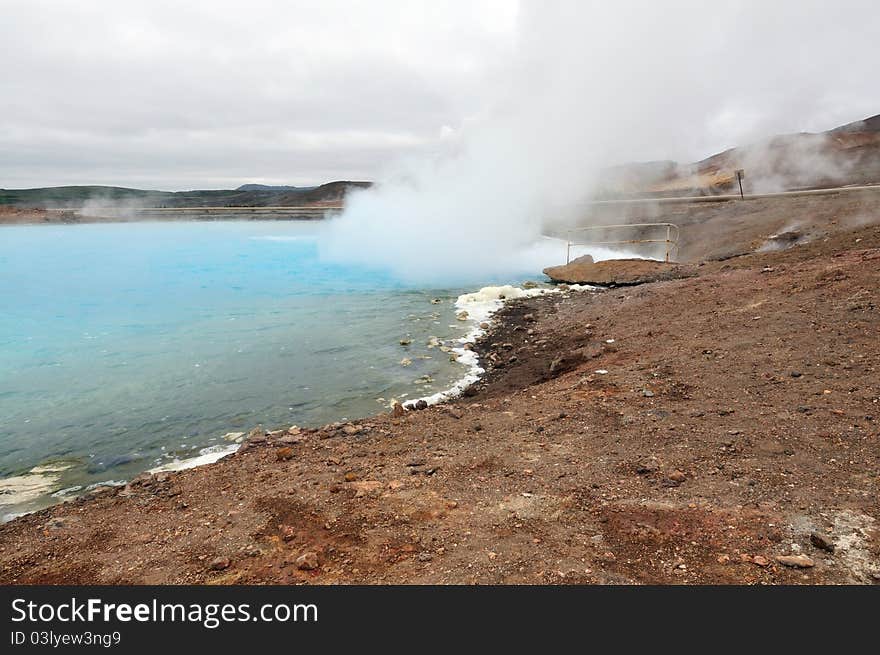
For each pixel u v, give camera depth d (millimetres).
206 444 6293
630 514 3463
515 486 4016
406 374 8672
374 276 18922
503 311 12734
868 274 7852
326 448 5348
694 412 5008
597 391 6051
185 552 3416
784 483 3623
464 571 2973
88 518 4160
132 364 9312
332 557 3230
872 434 4059
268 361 9422
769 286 9008
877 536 2973
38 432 6676
